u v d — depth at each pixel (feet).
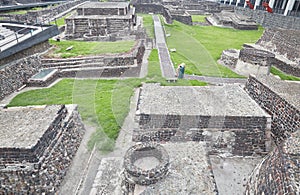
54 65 42.88
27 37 41.73
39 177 18.49
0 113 23.43
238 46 64.80
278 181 15.88
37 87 38.55
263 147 24.95
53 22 74.49
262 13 99.09
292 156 17.19
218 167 23.45
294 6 86.02
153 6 87.92
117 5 72.74
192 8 125.90
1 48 36.24
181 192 17.48
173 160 20.61
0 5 91.50
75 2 116.37
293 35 54.90
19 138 19.19
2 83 35.09
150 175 17.53
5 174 18.37
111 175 21.49
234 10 122.42
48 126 20.74
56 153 21.04
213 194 17.49
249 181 20.40
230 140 24.57
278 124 27.58
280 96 27.35
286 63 50.78
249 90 34.01
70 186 20.84
